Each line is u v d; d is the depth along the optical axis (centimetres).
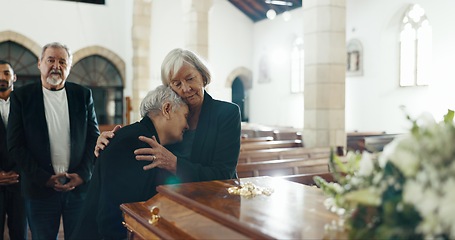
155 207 163
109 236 203
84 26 1594
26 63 1507
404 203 92
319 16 767
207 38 1102
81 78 1612
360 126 1317
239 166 471
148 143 206
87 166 316
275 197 168
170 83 224
